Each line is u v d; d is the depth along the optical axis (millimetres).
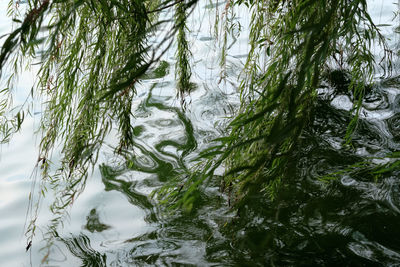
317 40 1280
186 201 1196
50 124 1948
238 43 3969
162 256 2021
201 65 3748
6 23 4613
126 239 2145
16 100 3375
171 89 3486
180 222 2217
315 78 1149
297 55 1510
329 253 1939
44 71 1821
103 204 2387
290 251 1968
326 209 2162
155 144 2867
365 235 2008
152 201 2385
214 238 2096
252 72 1993
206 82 3510
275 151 1235
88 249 2096
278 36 1723
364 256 1906
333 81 3180
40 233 2215
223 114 3105
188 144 2840
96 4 1640
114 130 2994
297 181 2326
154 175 2582
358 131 2723
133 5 1732
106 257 2043
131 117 3176
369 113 2887
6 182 2602
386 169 1971
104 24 1732
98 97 1855
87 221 2279
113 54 1853
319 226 2078
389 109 2906
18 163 2785
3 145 2959
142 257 2027
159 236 2146
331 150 2561
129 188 2494
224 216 2211
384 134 2684
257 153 1352
